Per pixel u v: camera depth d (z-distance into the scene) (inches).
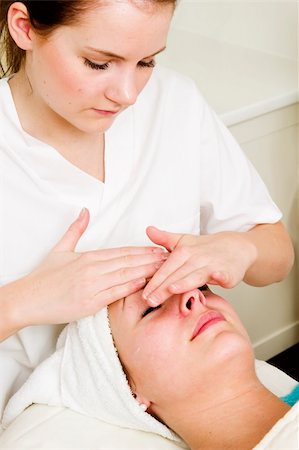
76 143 50.3
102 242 52.9
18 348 53.3
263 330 86.2
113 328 49.4
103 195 52.1
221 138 58.7
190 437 48.8
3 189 49.4
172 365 47.3
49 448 47.9
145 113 55.3
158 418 50.4
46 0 39.3
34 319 46.1
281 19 83.7
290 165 79.8
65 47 40.4
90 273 46.2
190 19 90.3
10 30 42.9
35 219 50.5
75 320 48.9
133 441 49.1
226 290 79.4
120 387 48.0
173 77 57.3
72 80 41.3
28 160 49.5
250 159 76.1
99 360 48.4
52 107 44.3
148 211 54.6
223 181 57.9
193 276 46.1
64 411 51.4
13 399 52.1
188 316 48.2
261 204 58.2
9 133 48.9
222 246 50.1
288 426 42.1
